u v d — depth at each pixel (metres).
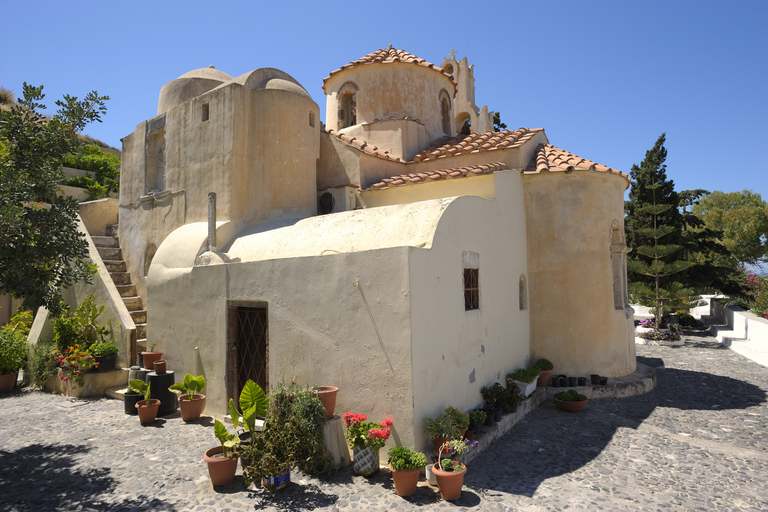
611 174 10.20
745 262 32.91
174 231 9.90
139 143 11.99
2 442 7.00
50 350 10.21
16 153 6.44
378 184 10.45
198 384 7.88
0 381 10.10
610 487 5.41
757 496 5.20
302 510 4.82
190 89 11.65
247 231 9.57
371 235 7.08
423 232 6.47
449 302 6.57
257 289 7.43
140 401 7.95
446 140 13.30
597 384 9.41
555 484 5.48
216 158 9.91
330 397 5.93
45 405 8.98
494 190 8.77
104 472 5.88
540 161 10.50
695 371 11.95
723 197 34.72
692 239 21.31
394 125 12.58
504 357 8.48
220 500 5.08
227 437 5.62
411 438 5.52
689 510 4.88
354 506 4.88
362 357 6.04
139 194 11.83
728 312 19.73
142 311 10.80
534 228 10.09
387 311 5.81
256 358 7.54
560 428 7.53
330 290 6.44
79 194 20.67
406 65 13.45
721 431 7.41
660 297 18.34
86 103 6.83
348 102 14.17
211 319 8.13
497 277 8.41
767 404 8.90
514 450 6.57
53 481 5.64
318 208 11.20
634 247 20.70
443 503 4.95
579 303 9.83
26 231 6.07
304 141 10.63
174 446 6.74
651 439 7.05
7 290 6.26
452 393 6.46
